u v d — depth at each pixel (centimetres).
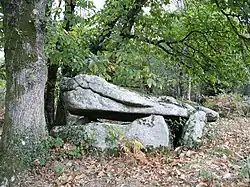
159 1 976
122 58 875
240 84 1039
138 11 941
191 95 1684
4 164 559
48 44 705
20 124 584
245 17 673
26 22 566
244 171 579
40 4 582
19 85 582
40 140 612
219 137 923
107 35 947
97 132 727
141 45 970
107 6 944
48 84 890
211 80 1028
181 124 844
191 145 786
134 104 797
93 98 779
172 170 623
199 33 1000
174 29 1005
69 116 895
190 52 1034
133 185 564
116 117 822
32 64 583
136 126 773
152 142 763
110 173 607
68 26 852
